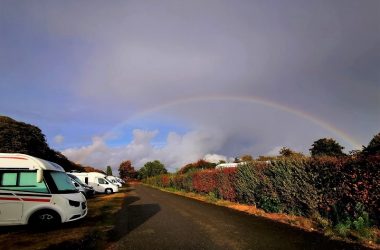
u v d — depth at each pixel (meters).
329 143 30.52
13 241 9.22
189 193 33.91
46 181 11.16
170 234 10.20
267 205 15.34
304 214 13.02
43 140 41.31
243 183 18.86
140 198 27.73
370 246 8.17
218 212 16.09
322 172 11.46
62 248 8.42
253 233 10.16
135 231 10.79
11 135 34.53
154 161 119.44
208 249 8.16
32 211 10.79
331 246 8.27
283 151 26.91
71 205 11.42
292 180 13.30
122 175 135.38
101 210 17.58
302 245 8.44
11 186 10.74
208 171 27.56
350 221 9.76
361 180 9.69
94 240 9.35
